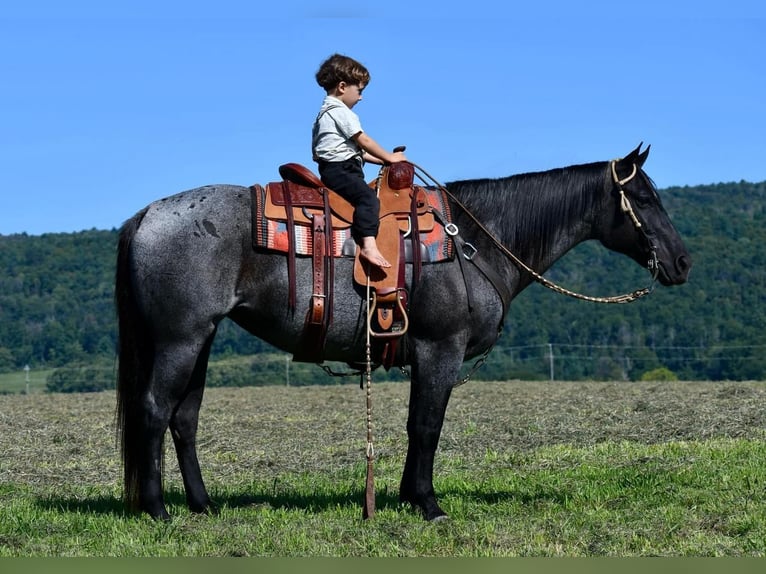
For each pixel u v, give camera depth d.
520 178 7.68
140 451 6.88
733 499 7.48
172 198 7.02
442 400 7.12
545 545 6.40
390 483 9.08
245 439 13.38
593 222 7.75
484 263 7.33
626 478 8.49
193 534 6.63
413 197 7.18
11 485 9.33
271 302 6.92
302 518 7.14
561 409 16.08
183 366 6.80
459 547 6.36
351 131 7.05
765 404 15.45
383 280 6.93
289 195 7.00
